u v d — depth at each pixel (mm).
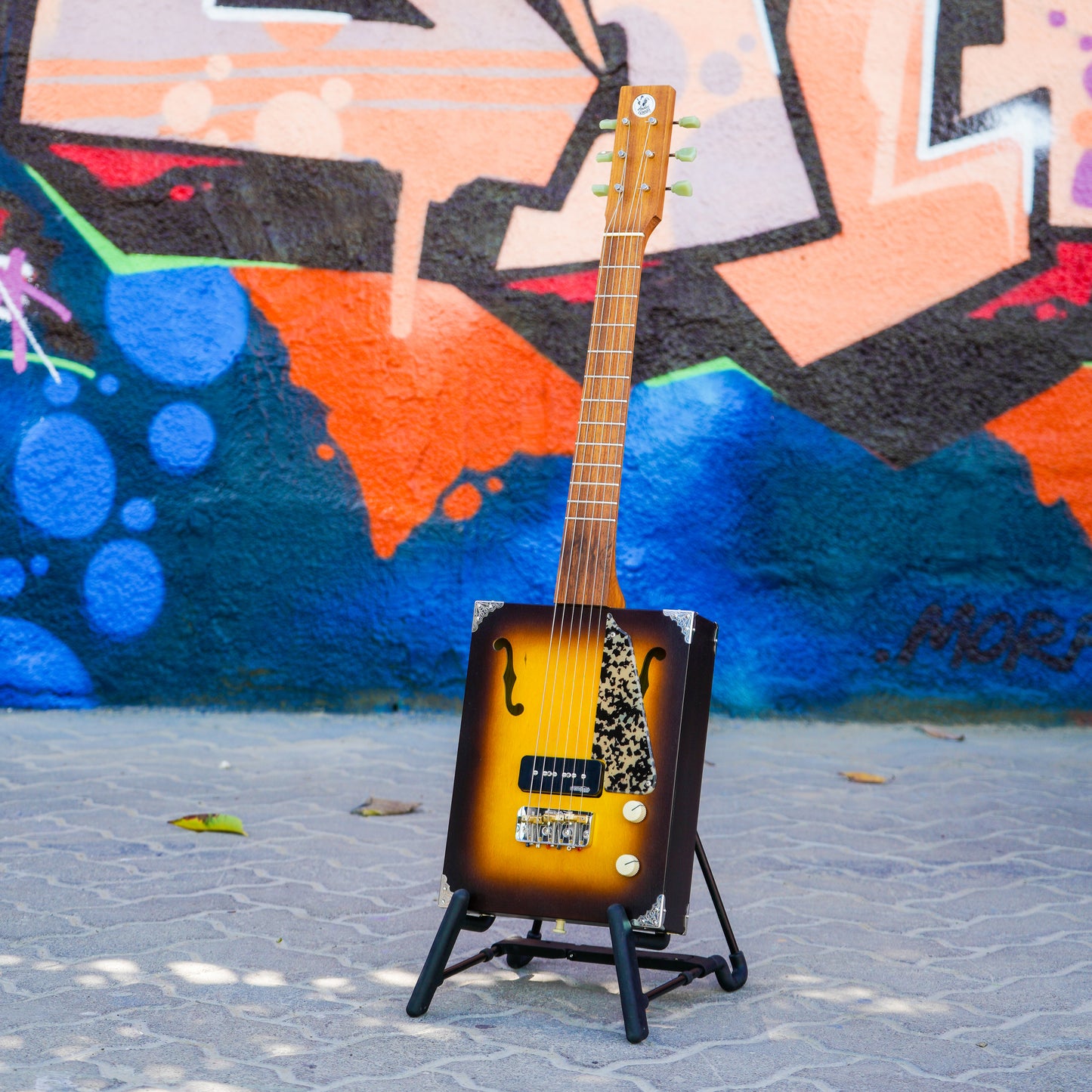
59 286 5785
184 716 5664
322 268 5789
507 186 5754
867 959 2799
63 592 5770
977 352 5660
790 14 5691
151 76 5789
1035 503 5648
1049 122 5648
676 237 5738
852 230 5699
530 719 2430
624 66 5727
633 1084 2082
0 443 5770
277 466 5785
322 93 5789
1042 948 2875
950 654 5656
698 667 2467
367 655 5773
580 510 2488
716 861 3605
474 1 5770
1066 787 4555
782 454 5711
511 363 5758
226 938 2826
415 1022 2359
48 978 2535
